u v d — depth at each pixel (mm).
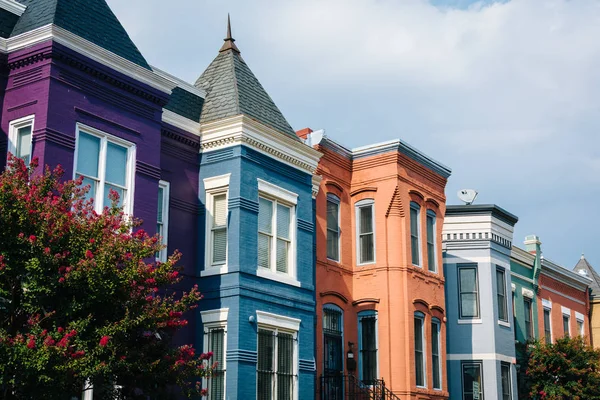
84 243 13508
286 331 21172
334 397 24719
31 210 13156
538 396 32938
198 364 15812
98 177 17625
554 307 39375
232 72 22938
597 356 32562
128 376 14469
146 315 13797
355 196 27375
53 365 12164
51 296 13227
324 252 25578
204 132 21359
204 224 20922
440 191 29297
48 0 18094
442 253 31234
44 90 16750
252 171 20938
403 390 25109
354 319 26438
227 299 19781
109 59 18031
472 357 30406
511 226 33219
